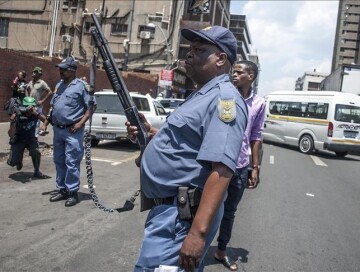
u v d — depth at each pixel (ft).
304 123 55.42
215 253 14.25
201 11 102.73
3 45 117.19
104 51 8.24
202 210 6.46
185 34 7.50
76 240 15.07
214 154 6.51
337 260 15.33
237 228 18.38
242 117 6.86
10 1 117.19
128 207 8.70
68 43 110.52
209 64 7.34
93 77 8.87
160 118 41.06
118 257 13.78
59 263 13.04
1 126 42.80
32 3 115.96
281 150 56.03
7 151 30.01
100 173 27.89
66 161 19.03
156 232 7.09
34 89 32.94
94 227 16.60
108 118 38.73
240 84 13.24
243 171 13.23
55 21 103.86
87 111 18.98
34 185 22.53
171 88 101.71
